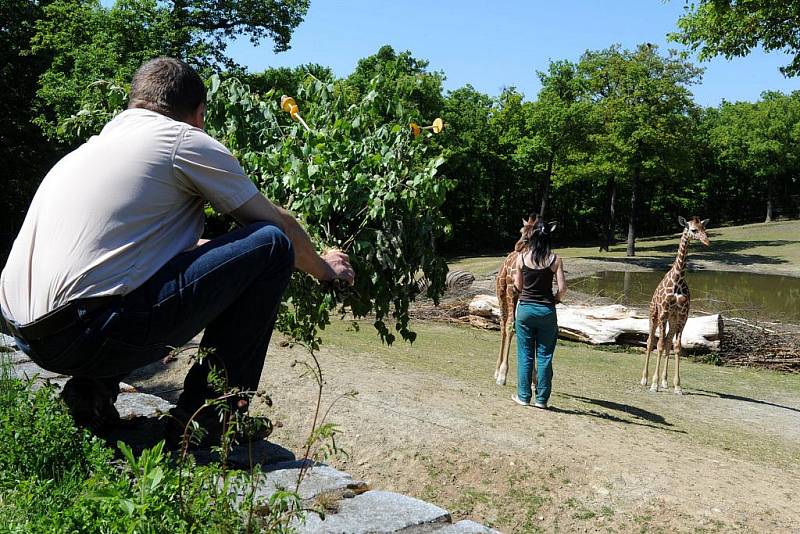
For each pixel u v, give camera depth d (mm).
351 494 2783
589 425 7508
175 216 2682
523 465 5973
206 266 2617
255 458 3039
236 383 2830
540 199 55188
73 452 2773
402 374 8711
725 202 64500
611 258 39188
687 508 5391
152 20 26641
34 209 2684
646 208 60094
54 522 2086
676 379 10820
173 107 2814
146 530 2012
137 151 2605
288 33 30047
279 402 6852
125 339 2541
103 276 2514
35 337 2547
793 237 47375
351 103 5031
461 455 6094
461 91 53031
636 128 41219
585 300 20453
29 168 30391
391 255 4066
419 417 6824
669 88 40750
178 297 2576
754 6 19906
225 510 2078
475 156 49906
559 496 5590
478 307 16359
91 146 2678
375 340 11867
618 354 14258
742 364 14141
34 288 2557
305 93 5133
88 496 2115
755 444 7906
